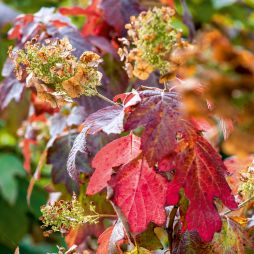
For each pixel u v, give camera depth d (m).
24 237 2.59
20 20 1.63
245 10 2.85
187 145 1.06
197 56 0.75
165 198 1.10
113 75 1.55
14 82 1.60
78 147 1.10
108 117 1.07
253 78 0.70
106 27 1.71
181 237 1.14
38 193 2.61
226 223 1.15
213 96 0.71
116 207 1.10
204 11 2.73
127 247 1.36
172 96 1.05
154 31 0.94
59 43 1.06
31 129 1.82
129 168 1.10
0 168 2.62
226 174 1.08
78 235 1.44
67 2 2.87
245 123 0.73
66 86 1.04
